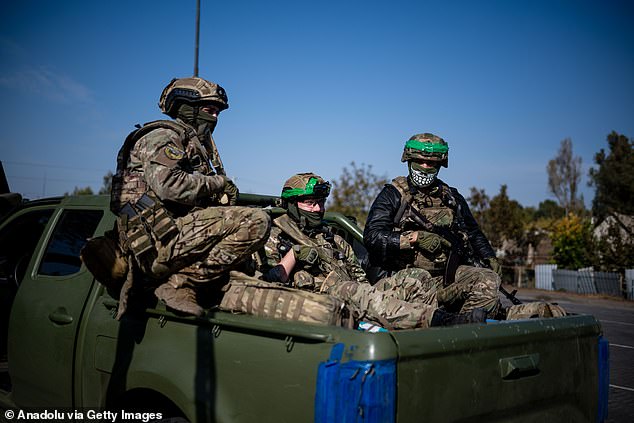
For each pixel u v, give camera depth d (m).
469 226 4.18
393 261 3.91
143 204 2.64
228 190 2.92
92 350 2.86
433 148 3.78
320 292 3.44
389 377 1.86
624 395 6.08
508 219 26.30
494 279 3.56
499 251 27.45
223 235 2.57
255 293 2.47
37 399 3.18
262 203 4.07
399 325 2.73
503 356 2.27
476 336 2.16
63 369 3.00
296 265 3.46
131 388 2.59
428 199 3.94
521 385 2.34
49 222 3.50
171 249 2.55
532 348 2.41
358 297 2.86
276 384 2.08
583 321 2.74
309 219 3.66
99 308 2.92
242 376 2.20
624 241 22.66
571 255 23.98
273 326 2.11
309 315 2.30
